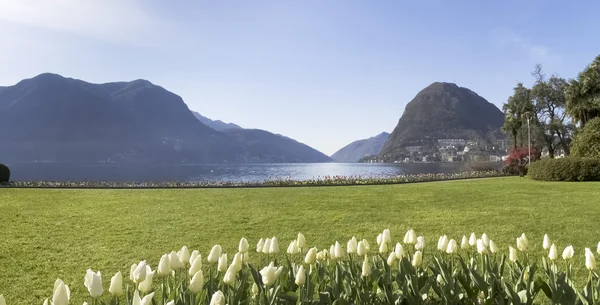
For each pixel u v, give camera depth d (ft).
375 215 36.35
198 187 71.77
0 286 17.88
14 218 35.68
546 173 86.38
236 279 10.25
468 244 12.30
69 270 20.39
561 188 62.95
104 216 36.76
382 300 10.00
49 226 32.04
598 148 95.30
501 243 25.11
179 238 27.61
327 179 84.94
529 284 10.35
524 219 33.24
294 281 10.17
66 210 40.50
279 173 305.94
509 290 9.62
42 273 19.89
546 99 170.50
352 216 35.88
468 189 62.23
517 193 55.06
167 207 42.45
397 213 37.37
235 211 39.24
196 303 8.21
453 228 29.99
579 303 9.95
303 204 44.21
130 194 56.59
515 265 11.88
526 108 169.99
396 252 10.61
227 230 30.14
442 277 10.83
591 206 40.55
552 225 30.48
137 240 27.07
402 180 87.71
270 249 11.14
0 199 49.73
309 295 9.53
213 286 9.47
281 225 31.89
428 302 10.38
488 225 30.86
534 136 166.71
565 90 145.48
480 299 10.34
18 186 72.74
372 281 10.32
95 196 53.72
